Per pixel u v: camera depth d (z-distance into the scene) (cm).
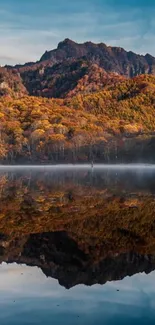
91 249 1568
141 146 16000
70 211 2492
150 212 2459
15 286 1174
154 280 1225
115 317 964
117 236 1797
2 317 965
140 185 4728
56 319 954
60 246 1614
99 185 4762
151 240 1712
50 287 1163
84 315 977
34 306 1030
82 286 1175
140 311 1002
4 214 2352
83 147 16100
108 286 1172
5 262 1401
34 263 1393
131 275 1268
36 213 2402
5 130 17312
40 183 5181
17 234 1812
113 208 2627
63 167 13988
